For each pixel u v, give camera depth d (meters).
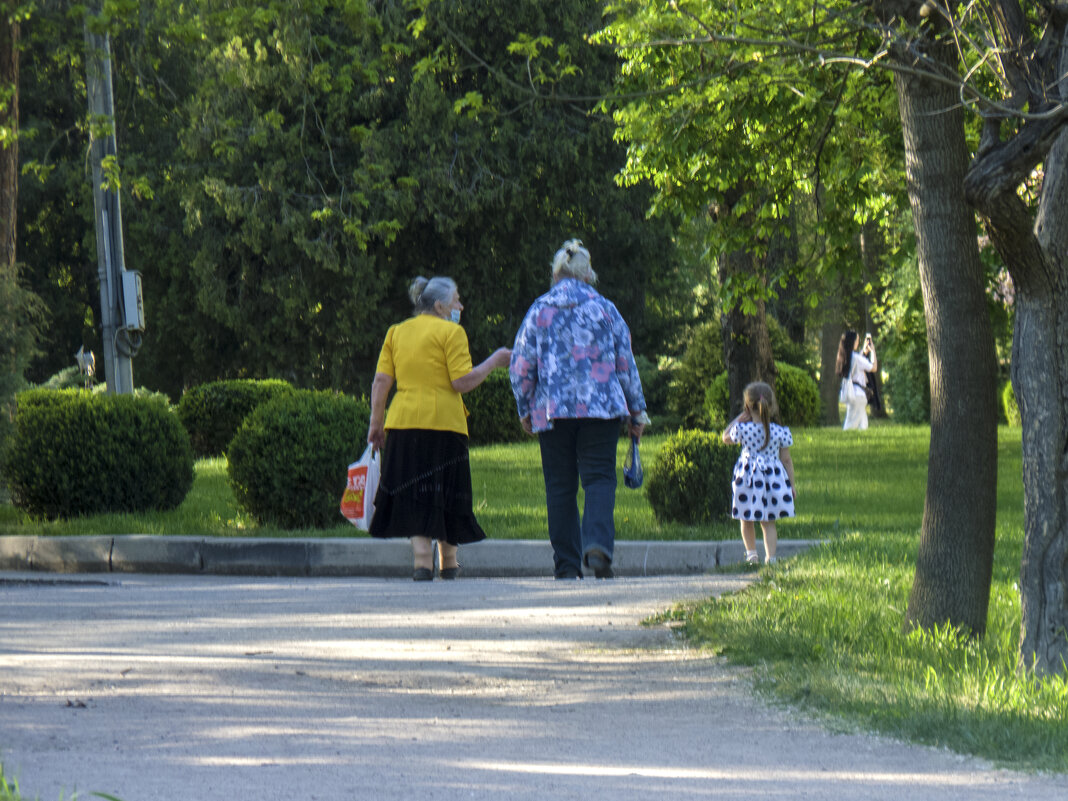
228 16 52.72
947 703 18.75
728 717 18.91
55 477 47.19
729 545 40.16
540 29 109.88
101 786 13.63
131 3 52.97
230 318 119.75
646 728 18.16
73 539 42.00
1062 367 20.73
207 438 80.62
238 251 118.19
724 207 42.72
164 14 59.38
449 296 34.84
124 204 126.56
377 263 122.56
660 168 40.19
